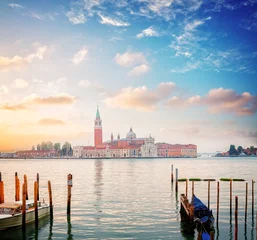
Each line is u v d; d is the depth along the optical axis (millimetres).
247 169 152750
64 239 35250
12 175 124312
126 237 35656
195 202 41719
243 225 40094
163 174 123438
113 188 76125
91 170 154875
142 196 62719
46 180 100125
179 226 39406
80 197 61812
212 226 36250
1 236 36031
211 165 199750
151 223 40969
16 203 40781
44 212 43219
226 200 57031
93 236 36125
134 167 181625
